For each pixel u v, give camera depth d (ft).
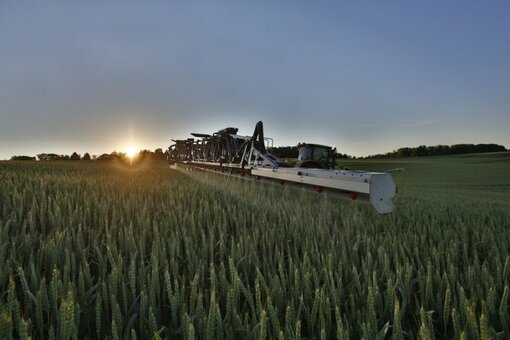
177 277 8.71
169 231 13.98
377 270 9.27
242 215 17.37
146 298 6.66
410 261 10.85
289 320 5.95
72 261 8.60
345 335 5.42
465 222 18.17
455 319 5.79
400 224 16.79
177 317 6.91
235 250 10.41
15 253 9.71
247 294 6.89
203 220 16.46
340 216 18.30
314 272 7.98
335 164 44.60
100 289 8.09
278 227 15.07
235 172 45.96
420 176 127.44
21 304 7.70
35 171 60.34
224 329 6.12
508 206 31.42
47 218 15.71
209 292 8.18
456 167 188.96
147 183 37.76
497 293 7.77
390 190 14.17
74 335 5.39
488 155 287.07
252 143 39.73
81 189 27.50
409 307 7.75
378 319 6.97
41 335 6.14
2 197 21.83
